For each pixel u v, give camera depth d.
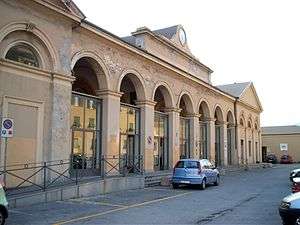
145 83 24.64
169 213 12.31
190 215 11.95
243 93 47.16
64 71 17.27
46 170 15.94
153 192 18.66
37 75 15.98
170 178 22.38
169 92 27.86
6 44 14.70
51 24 16.72
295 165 56.66
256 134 53.88
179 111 29.14
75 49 18.41
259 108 55.19
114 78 21.39
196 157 31.67
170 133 28.33
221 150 39.59
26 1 15.25
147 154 24.75
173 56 29.95
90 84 23.72
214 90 36.28
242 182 26.08
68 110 17.33
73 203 14.03
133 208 13.31
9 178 14.59
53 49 16.72
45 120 16.28
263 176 32.50
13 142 14.83
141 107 24.80
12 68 14.86
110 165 20.36
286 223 9.19
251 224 10.46
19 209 12.38
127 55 22.75
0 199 9.12
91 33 19.34
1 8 14.27
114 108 21.25
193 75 31.09
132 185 19.62
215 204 14.71
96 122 20.92
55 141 16.55
